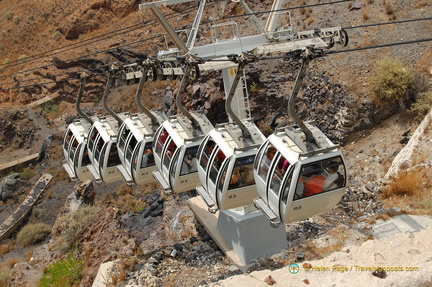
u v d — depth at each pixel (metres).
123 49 40.25
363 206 17.20
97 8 46.72
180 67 16.05
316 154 11.59
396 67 22.61
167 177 15.43
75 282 20.31
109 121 18.86
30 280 21.66
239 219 15.47
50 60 44.00
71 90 41.53
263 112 25.38
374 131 22.59
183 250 17.27
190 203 19.41
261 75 26.05
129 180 17.42
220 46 19.67
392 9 27.91
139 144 16.69
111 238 21.86
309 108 24.19
